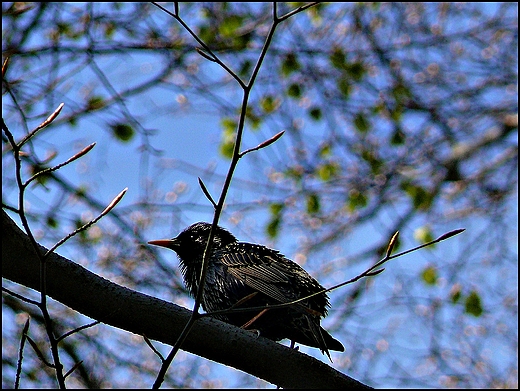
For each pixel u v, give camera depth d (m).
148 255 12.16
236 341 6.21
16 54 12.12
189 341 6.13
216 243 10.15
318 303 9.41
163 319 6.05
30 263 5.71
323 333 8.19
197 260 10.12
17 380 5.07
